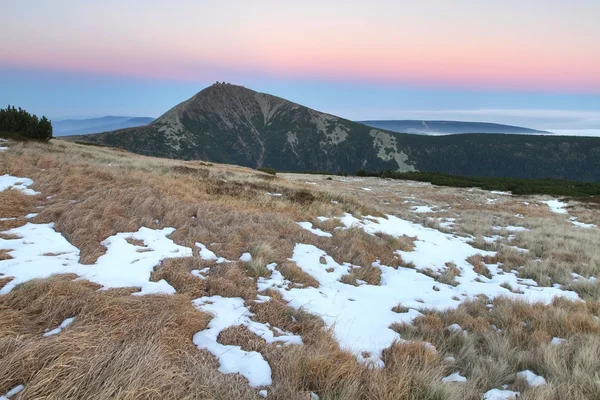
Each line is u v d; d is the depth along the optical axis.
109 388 2.54
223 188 13.53
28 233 6.52
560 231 16.16
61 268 5.22
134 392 2.56
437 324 5.65
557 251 11.95
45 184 9.52
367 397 3.29
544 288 8.38
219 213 9.53
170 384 2.87
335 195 16.48
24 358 2.76
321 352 3.85
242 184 15.64
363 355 4.30
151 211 8.71
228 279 5.94
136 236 7.14
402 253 10.43
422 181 51.97
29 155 13.30
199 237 7.69
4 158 11.67
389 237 11.38
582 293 7.97
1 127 21.75
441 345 4.88
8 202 7.75
